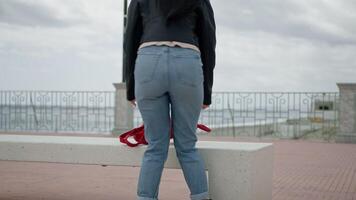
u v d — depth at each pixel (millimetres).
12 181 5023
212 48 2566
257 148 2699
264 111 13531
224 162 2646
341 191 4684
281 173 6078
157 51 2424
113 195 4184
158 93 2453
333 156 8523
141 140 2848
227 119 14023
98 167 6375
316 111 12922
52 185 4746
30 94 15609
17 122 15781
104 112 14742
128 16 2613
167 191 4527
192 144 2570
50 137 3430
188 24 2477
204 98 2629
